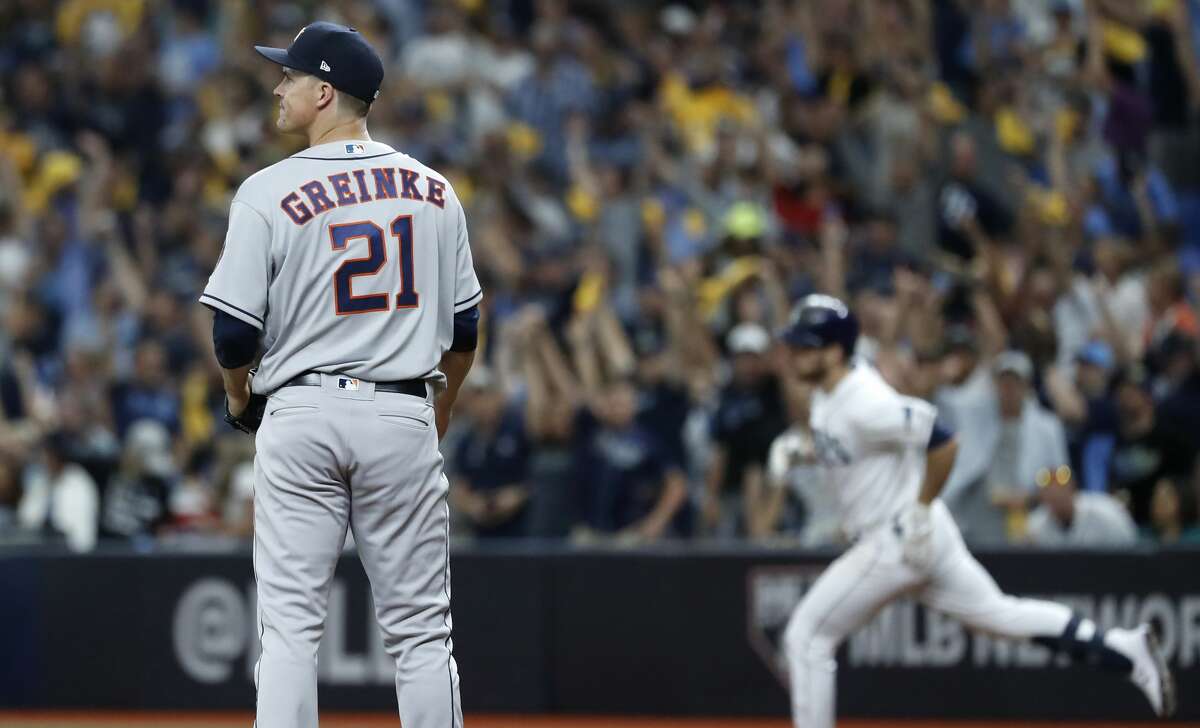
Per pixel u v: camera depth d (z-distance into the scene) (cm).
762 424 3631
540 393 3862
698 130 5194
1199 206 5084
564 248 4647
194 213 5134
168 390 4431
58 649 3556
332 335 1728
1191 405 3525
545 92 5381
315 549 1728
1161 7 5331
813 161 4659
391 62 5881
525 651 3456
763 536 3594
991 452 3475
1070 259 4241
